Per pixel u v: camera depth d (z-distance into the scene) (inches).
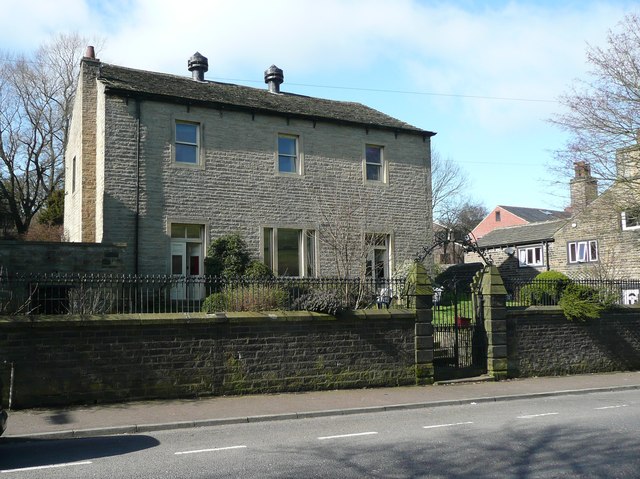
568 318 645.3
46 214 1274.6
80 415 398.0
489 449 309.7
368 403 457.7
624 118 844.6
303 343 508.4
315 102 1004.6
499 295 598.9
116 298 470.0
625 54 841.5
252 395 482.3
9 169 1355.8
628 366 683.4
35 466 282.5
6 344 413.4
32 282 463.8
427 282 568.1
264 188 874.8
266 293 522.0
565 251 1316.4
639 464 277.3
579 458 289.3
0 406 307.6
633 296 930.1
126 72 882.8
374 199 957.8
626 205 882.8
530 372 616.1
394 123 1007.0
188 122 834.8
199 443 332.5
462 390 526.3
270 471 269.1
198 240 826.8
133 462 288.7
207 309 534.3
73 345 431.2
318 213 910.4
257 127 880.3
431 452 304.0
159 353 457.1
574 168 900.6
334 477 258.2
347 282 549.6
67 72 1435.8
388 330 546.3
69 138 970.1
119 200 769.6
